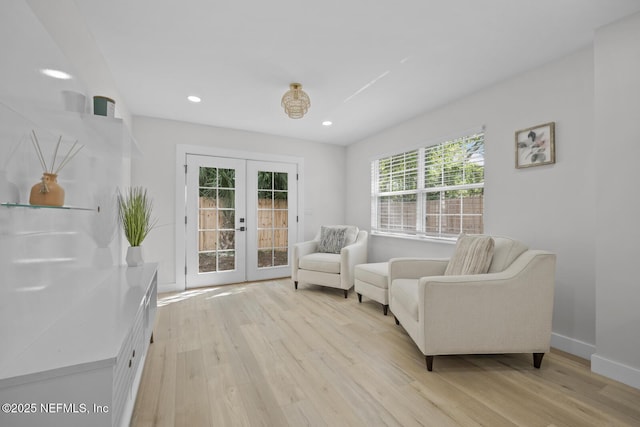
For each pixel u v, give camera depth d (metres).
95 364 0.81
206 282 3.83
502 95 2.54
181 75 2.43
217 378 1.70
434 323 1.75
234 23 1.77
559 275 2.14
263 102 3.03
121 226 2.42
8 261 0.87
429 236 3.42
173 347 2.09
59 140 1.28
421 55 2.14
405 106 3.13
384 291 2.78
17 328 0.89
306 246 3.98
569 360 1.95
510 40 1.95
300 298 3.34
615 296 1.73
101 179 1.89
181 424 1.31
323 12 1.68
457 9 1.66
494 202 2.59
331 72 2.39
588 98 2.00
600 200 1.80
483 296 1.76
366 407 1.44
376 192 4.30
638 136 1.65
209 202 3.86
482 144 2.77
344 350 2.06
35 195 1.00
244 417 1.37
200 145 3.78
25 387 0.76
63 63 1.31
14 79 0.92
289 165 4.46
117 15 1.69
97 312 1.20
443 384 1.65
